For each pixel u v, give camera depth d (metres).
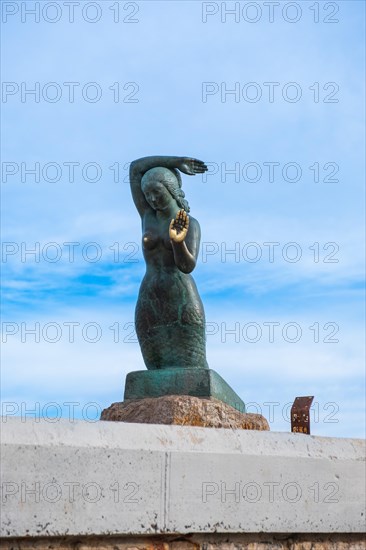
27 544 5.98
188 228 8.72
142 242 8.84
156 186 8.73
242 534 6.88
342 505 7.36
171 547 6.57
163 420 7.86
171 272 8.71
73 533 6.04
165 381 8.39
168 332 8.63
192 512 6.57
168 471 6.50
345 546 7.44
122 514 6.25
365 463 7.59
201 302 8.76
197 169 9.02
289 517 7.04
